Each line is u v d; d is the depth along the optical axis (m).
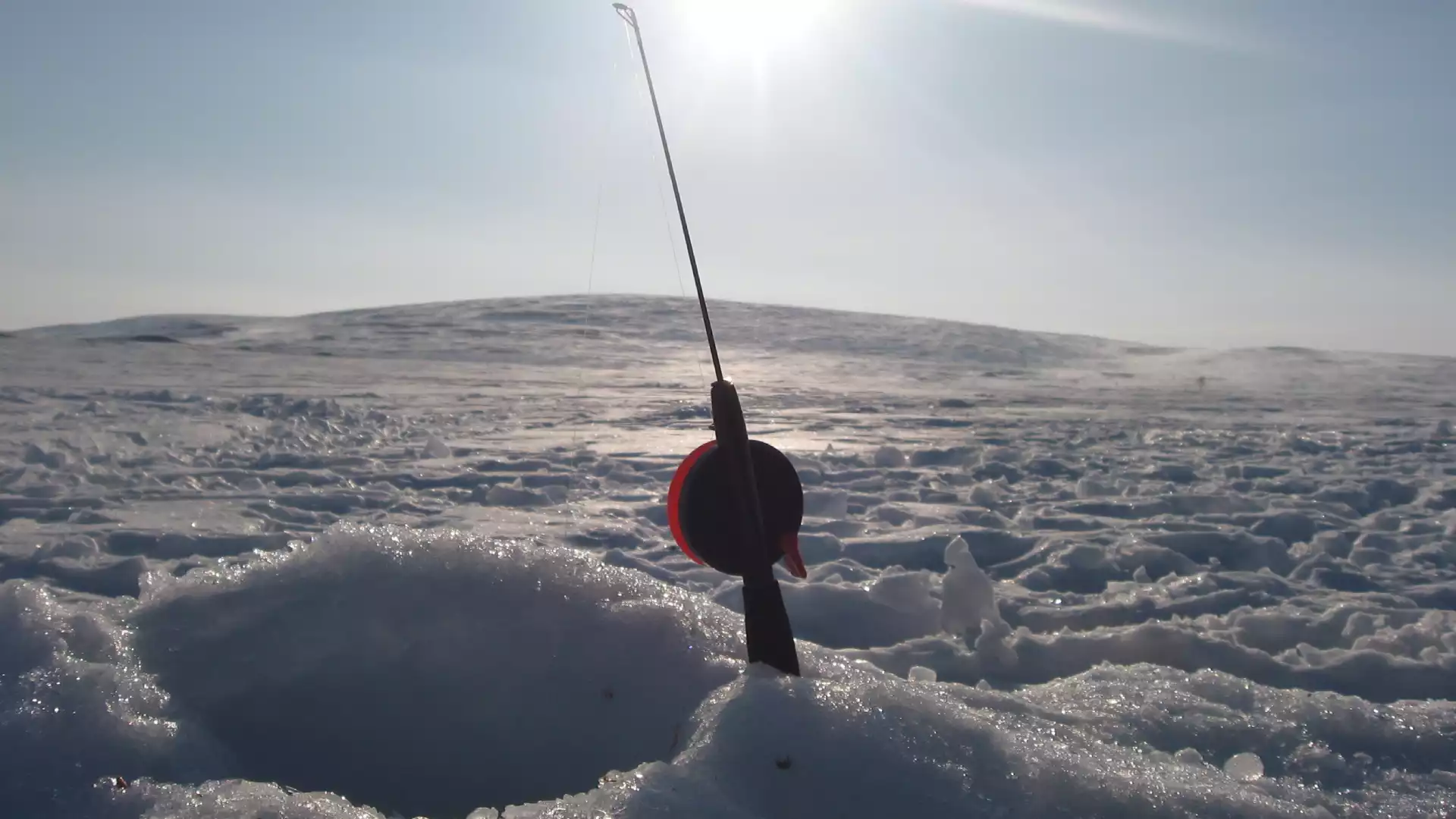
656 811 1.42
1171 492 6.66
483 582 2.18
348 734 1.99
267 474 6.43
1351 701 2.37
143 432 8.14
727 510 1.85
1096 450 9.34
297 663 2.04
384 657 2.07
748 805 1.48
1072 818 1.53
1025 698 2.34
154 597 2.16
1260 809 1.61
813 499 5.78
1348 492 6.59
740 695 1.67
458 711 2.01
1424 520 5.68
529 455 7.93
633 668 1.98
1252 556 4.80
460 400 13.63
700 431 10.23
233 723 1.94
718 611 2.20
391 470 6.86
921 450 8.38
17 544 4.16
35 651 1.85
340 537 2.27
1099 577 4.38
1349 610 3.67
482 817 1.50
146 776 1.65
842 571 4.23
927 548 4.79
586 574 2.22
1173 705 2.29
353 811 1.49
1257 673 3.04
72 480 5.91
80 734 1.67
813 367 24.89
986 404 15.60
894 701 1.69
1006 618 3.72
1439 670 2.98
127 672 1.85
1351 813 1.79
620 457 8.01
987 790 1.56
